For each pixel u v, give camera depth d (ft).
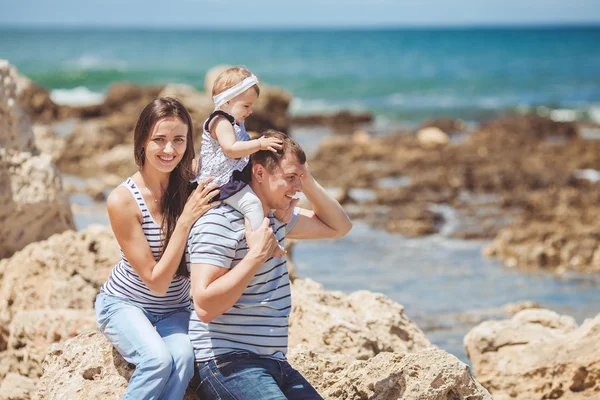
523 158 75.61
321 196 14.10
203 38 419.13
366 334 18.63
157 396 12.50
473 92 163.63
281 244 13.33
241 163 12.98
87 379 13.84
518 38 384.88
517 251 45.60
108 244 23.09
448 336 31.40
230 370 12.48
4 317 21.76
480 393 13.29
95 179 66.69
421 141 86.17
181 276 13.57
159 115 13.00
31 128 27.66
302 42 357.82
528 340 21.16
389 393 13.38
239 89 13.76
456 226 53.57
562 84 175.73
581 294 39.09
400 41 360.28
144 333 12.89
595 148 79.20
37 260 22.61
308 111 134.62
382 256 46.03
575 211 51.08
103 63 214.69
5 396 18.08
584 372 19.02
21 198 25.52
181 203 13.41
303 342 18.63
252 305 12.64
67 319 18.63
